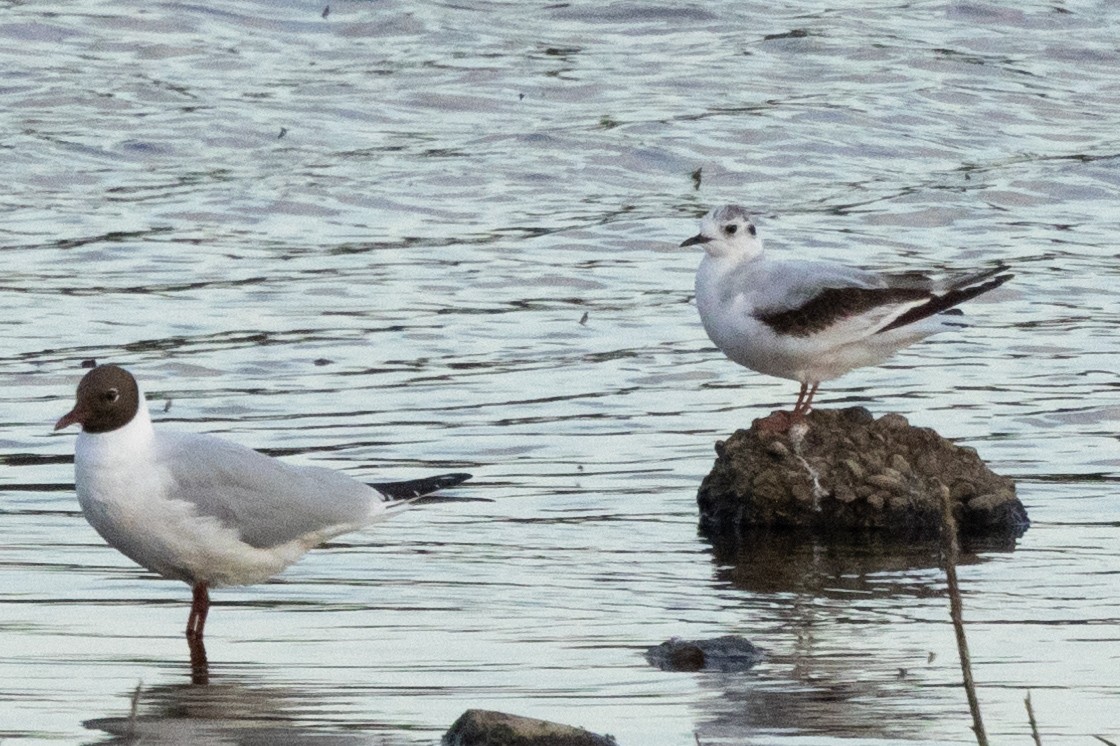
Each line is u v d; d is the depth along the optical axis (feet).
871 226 74.95
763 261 47.34
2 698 32.53
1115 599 39.42
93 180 77.30
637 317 64.28
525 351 60.39
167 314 62.69
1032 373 59.00
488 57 93.35
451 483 39.70
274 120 84.38
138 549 36.86
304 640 36.35
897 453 46.83
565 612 38.42
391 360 59.16
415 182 77.97
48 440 50.98
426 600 39.06
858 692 33.37
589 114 86.28
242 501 36.83
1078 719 31.89
